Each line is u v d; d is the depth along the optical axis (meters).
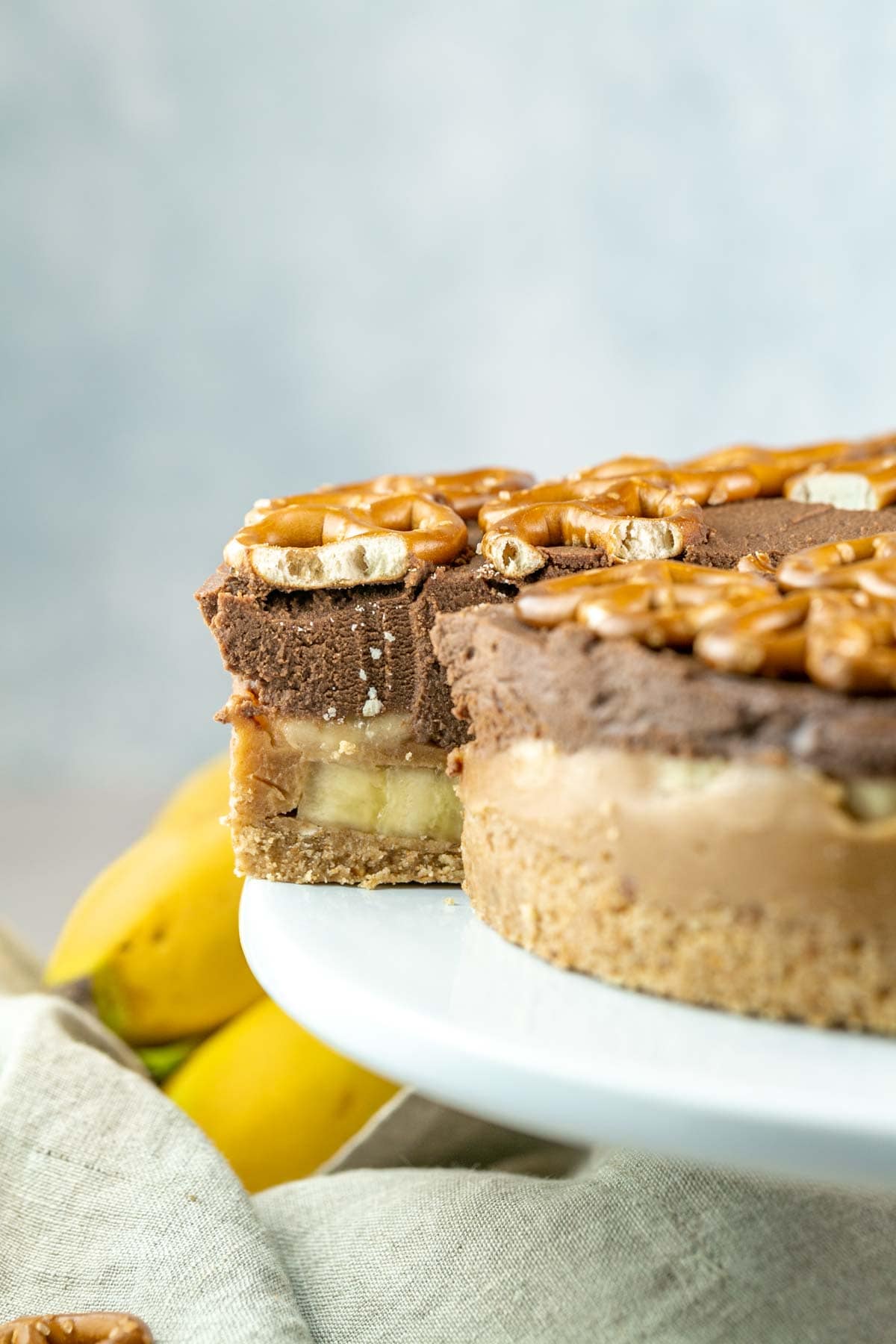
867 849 0.59
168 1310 0.65
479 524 0.70
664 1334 0.64
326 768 0.69
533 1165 0.72
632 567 0.63
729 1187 0.67
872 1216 0.66
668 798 0.61
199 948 0.76
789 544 0.69
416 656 0.68
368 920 0.66
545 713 0.62
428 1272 0.66
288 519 0.69
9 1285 0.66
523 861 0.63
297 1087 0.75
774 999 0.60
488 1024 0.60
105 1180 0.67
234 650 0.68
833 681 0.59
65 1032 0.71
